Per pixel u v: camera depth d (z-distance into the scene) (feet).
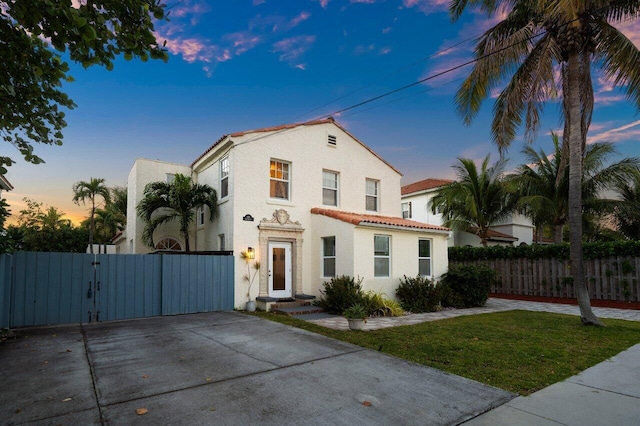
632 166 58.18
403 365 19.24
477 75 34.45
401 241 44.80
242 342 24.17
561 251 52.19
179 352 21.58
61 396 14.69
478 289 44.93
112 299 32.68
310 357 20.65
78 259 31.50
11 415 12.90
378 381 16.76
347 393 15.28
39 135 15.90
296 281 43.47
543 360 20.44
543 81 32.30
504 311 40.63
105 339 24.91
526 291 56.03
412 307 39.96
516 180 64.85
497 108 38.22
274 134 43.60
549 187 64.80
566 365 19.53
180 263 36.42
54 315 30.12
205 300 37.52
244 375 17.44
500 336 26.40
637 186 61.57
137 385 15.99
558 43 32.01
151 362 19.51
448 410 13.71
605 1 29.12
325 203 47.83
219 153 45.14
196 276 37.22
